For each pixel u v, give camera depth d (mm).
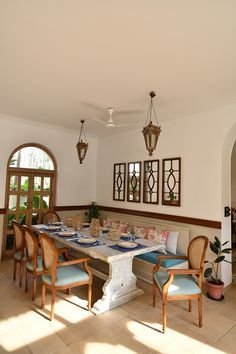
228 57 2105
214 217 3289
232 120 3162
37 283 3205
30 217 4633
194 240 2590
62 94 3078
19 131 4410
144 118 3979
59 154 4953
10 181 4395
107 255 2461
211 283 2934
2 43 1961
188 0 1472
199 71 2371
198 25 1691
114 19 1655
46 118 4180
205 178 3420
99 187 5473
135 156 4590
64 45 1981
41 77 2600
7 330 2180
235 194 5633
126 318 2428
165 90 2848
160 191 4059
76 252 4094
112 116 3936
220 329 2275
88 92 2988
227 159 3398
